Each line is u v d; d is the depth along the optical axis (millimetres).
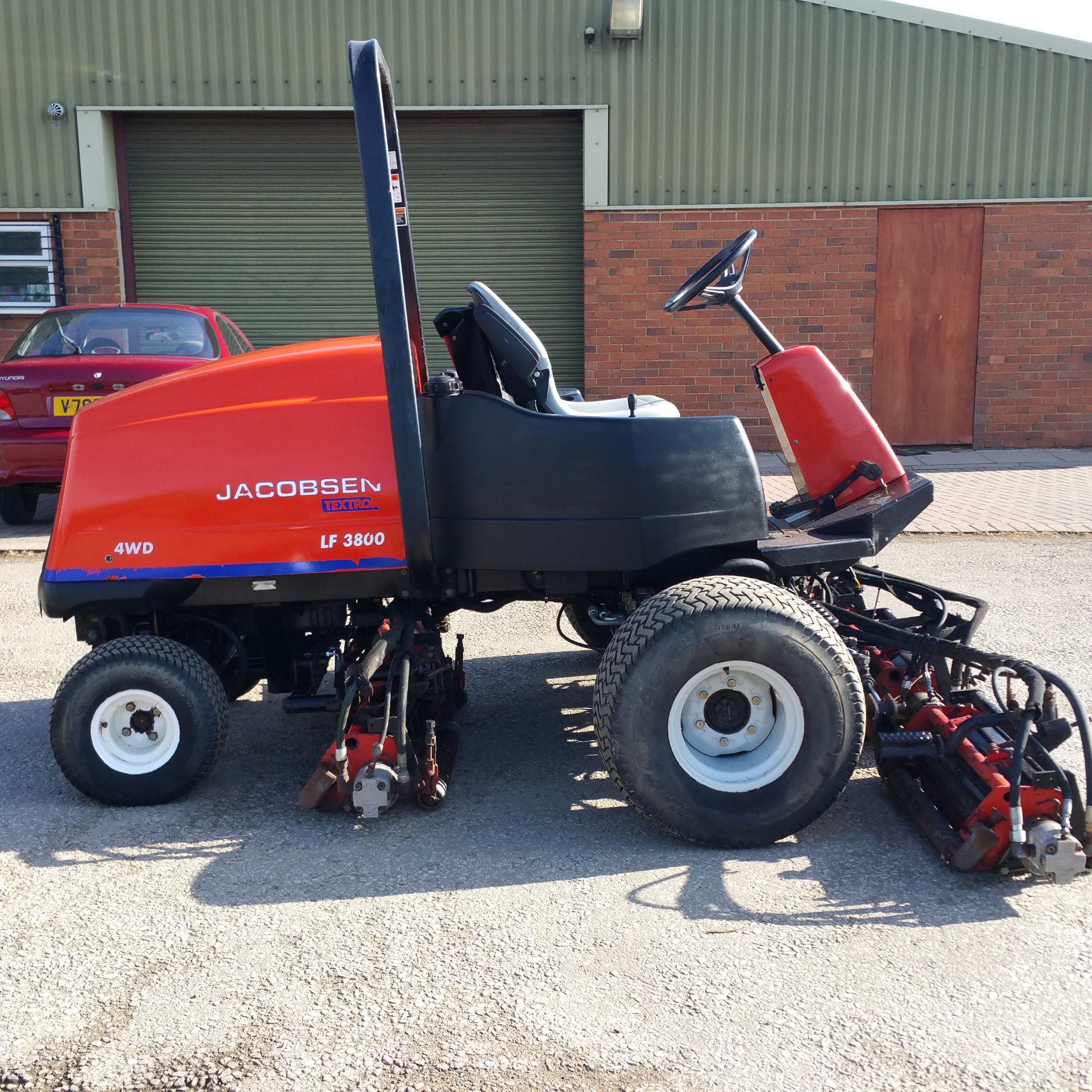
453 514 3312
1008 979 2459
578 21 11023
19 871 3094
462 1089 2115
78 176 11438
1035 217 11227
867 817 3361
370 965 2568
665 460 3256
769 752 3164
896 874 2984
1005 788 2855
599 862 3096
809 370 4188
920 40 10945
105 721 3492
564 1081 2133
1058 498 8984
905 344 11469
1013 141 11117
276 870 3082
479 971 2533
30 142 11359
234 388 3430
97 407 3480
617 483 3246
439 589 3471
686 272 11414
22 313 11648
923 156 11164
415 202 11789
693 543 3285
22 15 11102
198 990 2475
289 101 11328
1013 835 2768
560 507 3268
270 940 2695
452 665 4055
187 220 11836
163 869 3098
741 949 2607
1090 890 2877
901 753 3221
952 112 11078
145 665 3447
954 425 11625
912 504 3875
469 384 3822
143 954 2637
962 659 3328
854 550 3621
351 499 3357
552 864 3084
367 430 3365
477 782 3725
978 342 11461
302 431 3371
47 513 9211
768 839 3133
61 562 3404
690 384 11602
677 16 10969
